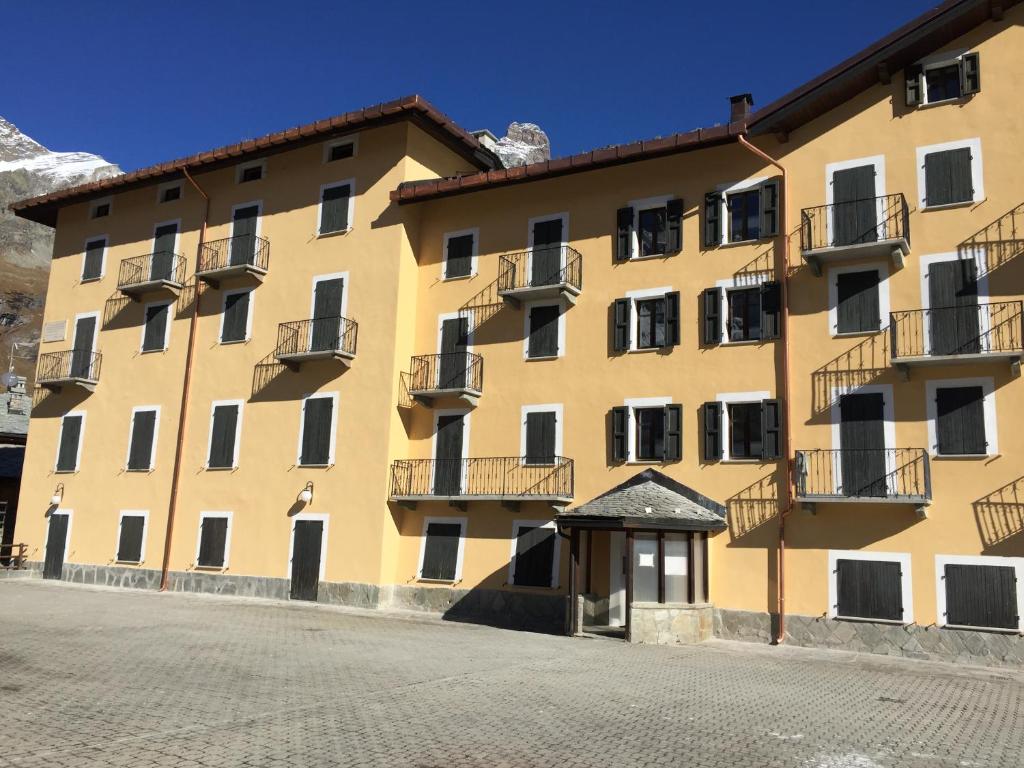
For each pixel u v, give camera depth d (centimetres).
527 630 2189
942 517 1875
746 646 1944
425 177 2741
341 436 2611
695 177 2302
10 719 948
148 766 785
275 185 2927
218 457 2833
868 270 2044
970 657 1792
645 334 2308
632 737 985
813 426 2039
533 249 2489
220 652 1519
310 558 2586
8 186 19188
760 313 2153
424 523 2503
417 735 946
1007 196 1927
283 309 2811
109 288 3256
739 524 2080
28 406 4375
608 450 2283
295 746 877
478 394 2491
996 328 1881
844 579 1945
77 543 3080
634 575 2000
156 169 3091
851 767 902
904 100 2069
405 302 2620
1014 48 1970
